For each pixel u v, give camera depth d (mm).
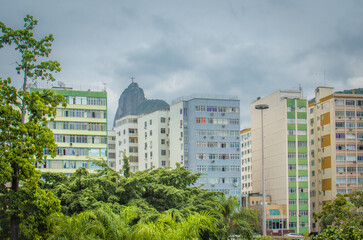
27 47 37969
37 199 35625
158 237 29891
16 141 35281
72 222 30031
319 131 109750
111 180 46906
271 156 108625
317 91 112312
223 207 50219
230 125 103000
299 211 101438
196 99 101750
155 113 110562
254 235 59719
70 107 84250
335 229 29188
